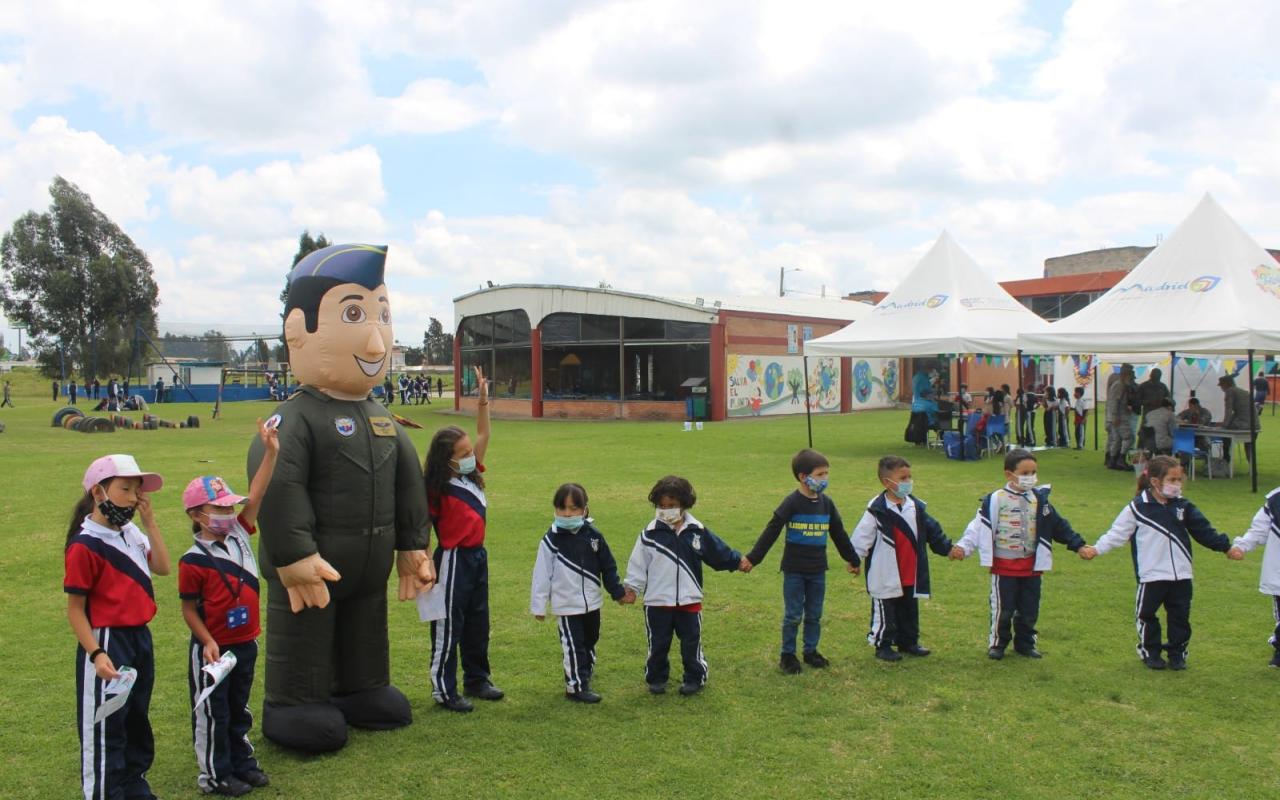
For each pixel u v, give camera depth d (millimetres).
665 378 30156
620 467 15977
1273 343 12797
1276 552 5613
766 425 26859
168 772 4387
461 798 4051
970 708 5031
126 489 3893
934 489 13195
